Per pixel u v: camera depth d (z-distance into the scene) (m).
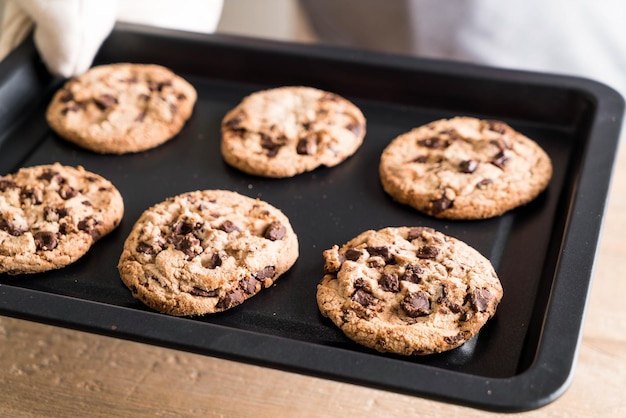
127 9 0.73
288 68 0.71
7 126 0.69
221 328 0.53
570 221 0.59
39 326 0.60
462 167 0.65
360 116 0.69
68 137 0.68
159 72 0.72
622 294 0.63
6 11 0.69
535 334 0.56
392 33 0.88
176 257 0.59
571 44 0.85
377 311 0.57
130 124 0.68
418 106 0.70
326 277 0.59
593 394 0.58
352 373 0.52
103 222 0.62
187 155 0.68
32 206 0.62
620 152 0.70
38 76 0.70
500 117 0.70
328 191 0.65
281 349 0.53
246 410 0.57
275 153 0.66
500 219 0.63
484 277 0.58
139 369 0.58
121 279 0.60
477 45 0.86
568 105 0.68
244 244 0.60
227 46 0.71
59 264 0.60
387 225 0.63
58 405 0.57
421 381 0.51
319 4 0.90
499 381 0.51
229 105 0.71
